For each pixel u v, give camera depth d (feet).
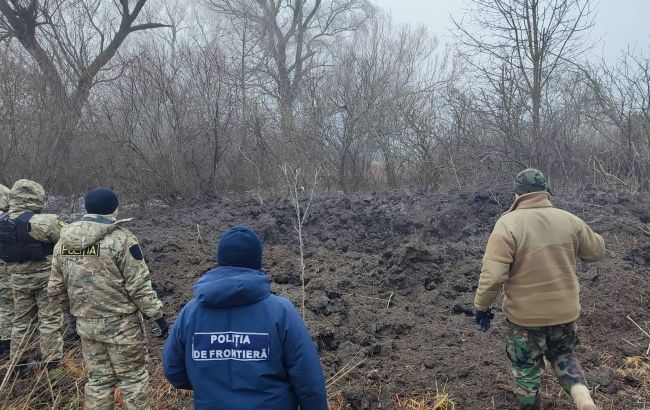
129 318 12.98
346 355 16.17
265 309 8.55
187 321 8.71
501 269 11.14
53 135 36.70
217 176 41.55
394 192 34.32
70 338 18.74
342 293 20.49
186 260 24.88
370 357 16.15
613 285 18.93
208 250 26.58
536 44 35.55
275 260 24.59
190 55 40.88
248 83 47.26
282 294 20.12
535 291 11.26
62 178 37.52
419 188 37.37
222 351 8.41
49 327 16.30
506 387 14.02
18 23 42.78
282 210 31.86
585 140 36.11
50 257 16.53
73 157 38.24
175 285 22.25
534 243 11.25
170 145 39.58
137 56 40.65
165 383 15.60
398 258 22.26
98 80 40.70
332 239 27.99
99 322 12.66
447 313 19.10
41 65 38.73
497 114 35.88
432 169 40.55
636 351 15.47
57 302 13.43
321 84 46.91
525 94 35.96
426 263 22.16
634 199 27.86
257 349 8.38
